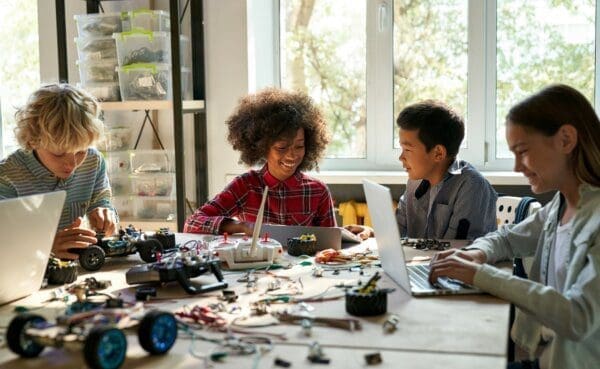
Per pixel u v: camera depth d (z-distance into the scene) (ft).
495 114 11.15
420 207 8.14
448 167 7.95
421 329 4.46
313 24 11.69
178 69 10.14
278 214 8.34
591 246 5.02
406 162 7.93
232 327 4.52
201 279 5.75
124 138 11.01
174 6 10.05
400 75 11.47
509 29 10.98
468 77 11.16
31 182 7.20
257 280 5.73
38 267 5.46
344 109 11.74
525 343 5.82
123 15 10.58
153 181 10.72
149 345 4.01
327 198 8.48
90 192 7.72
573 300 4.78
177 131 10.23
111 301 4.40
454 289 5.26
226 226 7.77
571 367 5.15
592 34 10.75
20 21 12.25
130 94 10.49
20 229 5.17
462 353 4.05
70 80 11.72
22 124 6.70
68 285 5.74
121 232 6.86
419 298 5.16
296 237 7.04
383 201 5.49
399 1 11.34
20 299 5.35
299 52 11.78
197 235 7.69
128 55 10.46
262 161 8.68
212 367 3.88
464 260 5.41
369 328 4.49
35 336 3.92
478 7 10.98
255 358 3.99
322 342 4.24
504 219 7.98
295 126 8.17
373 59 11.51
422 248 7.02
